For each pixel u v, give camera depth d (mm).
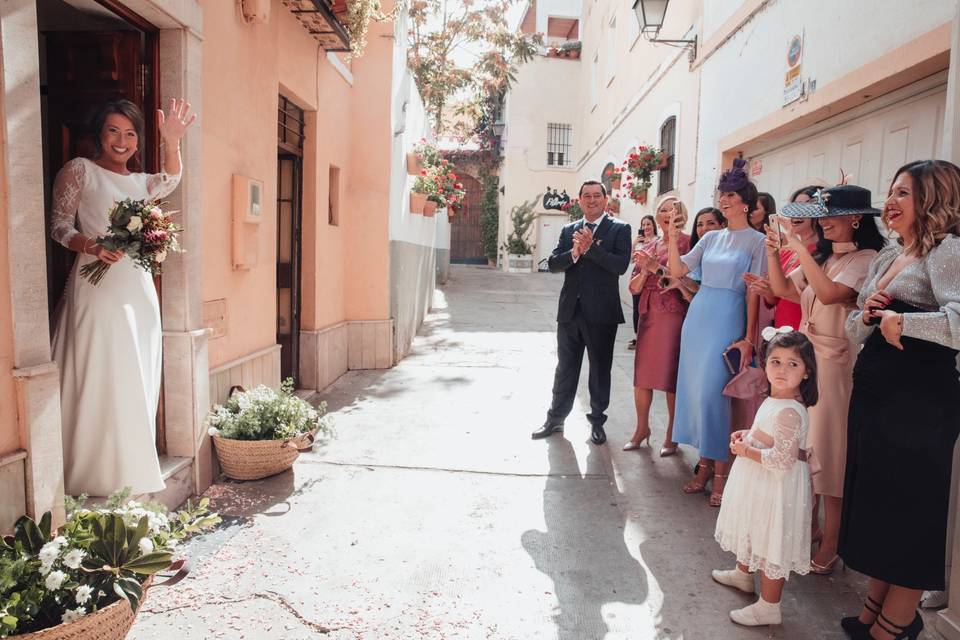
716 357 3705
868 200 2914
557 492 3957
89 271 2812
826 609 2795
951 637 2479
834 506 3051
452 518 3574
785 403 2568
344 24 5805
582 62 18609
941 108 3816
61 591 2074
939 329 2121
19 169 2281
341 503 3723
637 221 11328
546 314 11383
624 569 3078
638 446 4750
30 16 2311
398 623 2613
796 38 5254
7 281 2270
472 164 22266
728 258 3758
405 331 8086
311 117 6020
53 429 2418
